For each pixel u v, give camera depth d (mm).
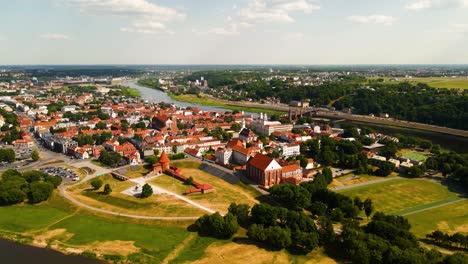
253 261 188375
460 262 170750
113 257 191250
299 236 197375
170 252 196625
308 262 187875
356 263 183250
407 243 188875
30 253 196000
